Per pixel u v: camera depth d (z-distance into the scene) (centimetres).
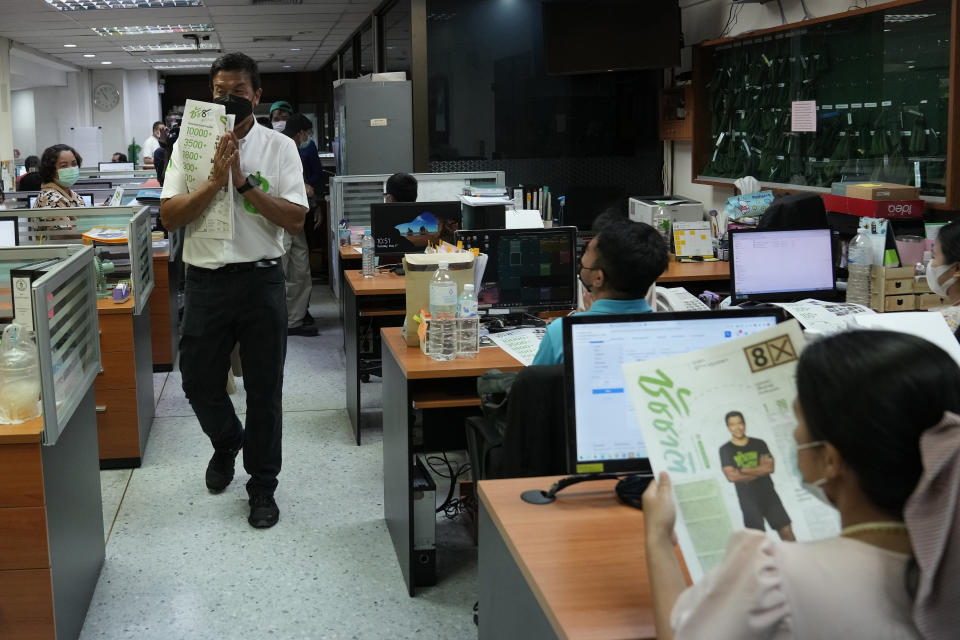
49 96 1858
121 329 392
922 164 436
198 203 307
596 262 227
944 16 414
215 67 319
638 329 171
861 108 484
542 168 762
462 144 751
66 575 249
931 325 228
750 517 121
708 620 89
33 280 238
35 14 1050
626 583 139
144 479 388
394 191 520
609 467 170
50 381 226
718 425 126
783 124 563
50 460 236
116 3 984
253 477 344
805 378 89
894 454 83
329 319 741
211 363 339
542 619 138
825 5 524
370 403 507
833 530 119
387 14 946
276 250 329
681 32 706
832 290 412
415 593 290
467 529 338
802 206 437
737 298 406
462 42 739
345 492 377
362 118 725
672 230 539
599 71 686
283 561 312
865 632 83
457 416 385
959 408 83
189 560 313
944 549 81
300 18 1090
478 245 360
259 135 322
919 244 407
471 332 298
